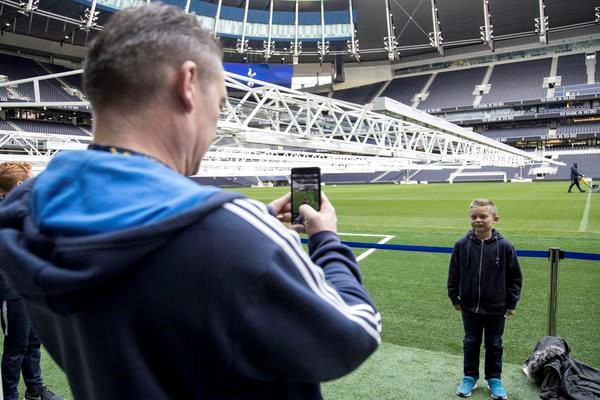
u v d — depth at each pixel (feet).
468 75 182.70
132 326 2.38
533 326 15.12
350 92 197.26
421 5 159.84
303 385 3.01
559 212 50.42
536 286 19.77
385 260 25.89
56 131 125.18
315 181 3.84
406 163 101.60
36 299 2.53
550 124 162.20
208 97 3.01
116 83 2.74
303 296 2.51
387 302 18.26
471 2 154.92
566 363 10.91
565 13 152.87
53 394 11.17
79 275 2.18
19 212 2.73
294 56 176.86
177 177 2.62
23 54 135.95
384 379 11.61
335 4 167.73
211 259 2.35
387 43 175.22
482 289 10.65
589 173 138.21
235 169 83.30
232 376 2.54
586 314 16.20
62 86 135.23
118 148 2.73
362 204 66.08
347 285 3.13
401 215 51.37
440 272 22.85
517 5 152.76
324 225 3.51
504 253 10.61
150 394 2.40
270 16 167.22
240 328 2.39
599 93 147.33
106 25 2.90
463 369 12.14
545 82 162.61
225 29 161.27
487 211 10.61
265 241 2.49
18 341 10.36
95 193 2.45
